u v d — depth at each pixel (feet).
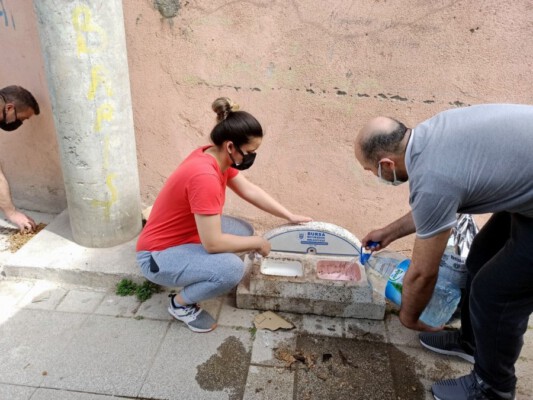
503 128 5.11
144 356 7.53
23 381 6.98
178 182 7.14
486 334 5.97
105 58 8.19
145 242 7.71
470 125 5.17
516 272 5.48
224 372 7.30
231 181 8.36
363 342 8.03
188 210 7.34
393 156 5.61
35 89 10.11
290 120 9.57
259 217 10.78
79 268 9.03
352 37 8.70
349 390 7.10
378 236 7.88
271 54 9.10
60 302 8.70
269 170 10.09
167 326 8.20
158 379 7.12
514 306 5.69
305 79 9.18
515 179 5.09
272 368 7.43
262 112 9.61
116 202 9.34
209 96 9.70
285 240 9.14
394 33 8.54
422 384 7.25
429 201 5.09
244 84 9.46
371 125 5.69
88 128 8.48
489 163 5.06
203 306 8.71
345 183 9.97
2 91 9.37
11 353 7.49
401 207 10.00
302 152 9.82
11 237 10.61
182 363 7.43
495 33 8.26
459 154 5.08
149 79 9.75
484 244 6.82
